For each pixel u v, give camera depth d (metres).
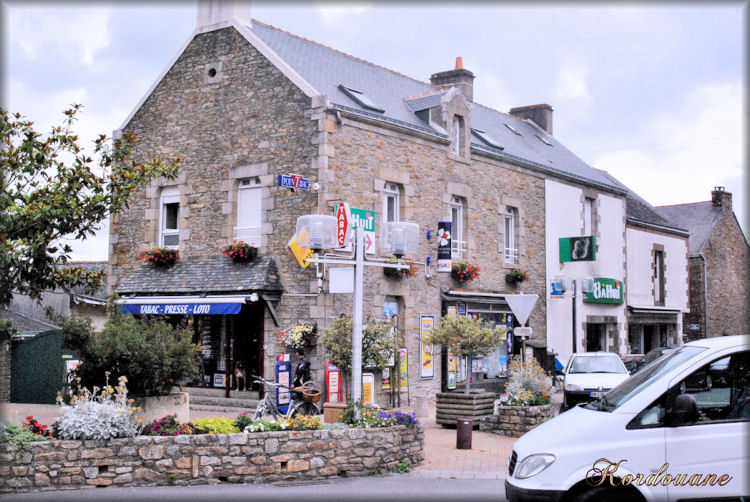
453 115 19.75
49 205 11.09
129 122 19.19
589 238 23.14
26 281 11.52
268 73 17.02
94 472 8.71
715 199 38.25
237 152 17.38
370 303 17.02
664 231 31.36
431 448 11.96
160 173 12.54
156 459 8.96
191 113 18.20
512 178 21.92
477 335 13.81
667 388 6.39
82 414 8.88
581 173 25.53
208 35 18.12
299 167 16.38
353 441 9.90
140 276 18.16
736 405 6.33
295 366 15.98
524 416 13.14
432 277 18.78
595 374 16.70
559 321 23.55
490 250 20.84
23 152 11.44
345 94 17.94
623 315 27.47
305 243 10.34
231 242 17.30
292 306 16.25
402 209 18.08
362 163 16.98
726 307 37.38
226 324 17.34
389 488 9.04
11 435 8.53
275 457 9.39
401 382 17.58
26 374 17.75
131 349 11.84
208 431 9.45
